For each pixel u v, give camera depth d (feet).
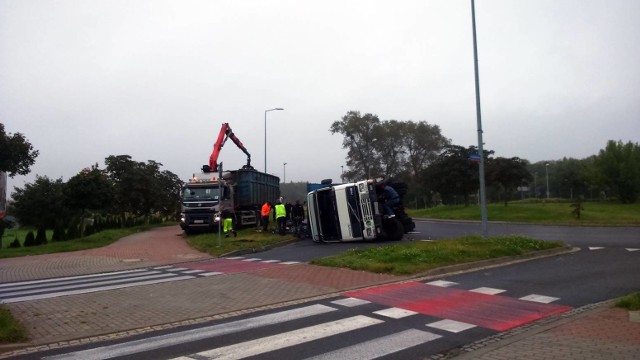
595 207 155.53
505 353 19.48
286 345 21.65
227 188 92.12
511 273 40.75
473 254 46.70
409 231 81.87
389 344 21.66
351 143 252.62
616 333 21.81
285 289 34.78
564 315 26.53
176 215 188.34
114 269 51.75
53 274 48.98
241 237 79.00
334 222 71.67
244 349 21.17
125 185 135.03
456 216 139.74
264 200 115.65
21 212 163.02
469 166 157.17
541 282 36.52
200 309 29.25
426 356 20.08
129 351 21.40
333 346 21.42
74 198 89.81
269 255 60.29
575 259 48.93
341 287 35.14
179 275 44.70
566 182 250.78
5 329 23.48
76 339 23.54
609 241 66.90
